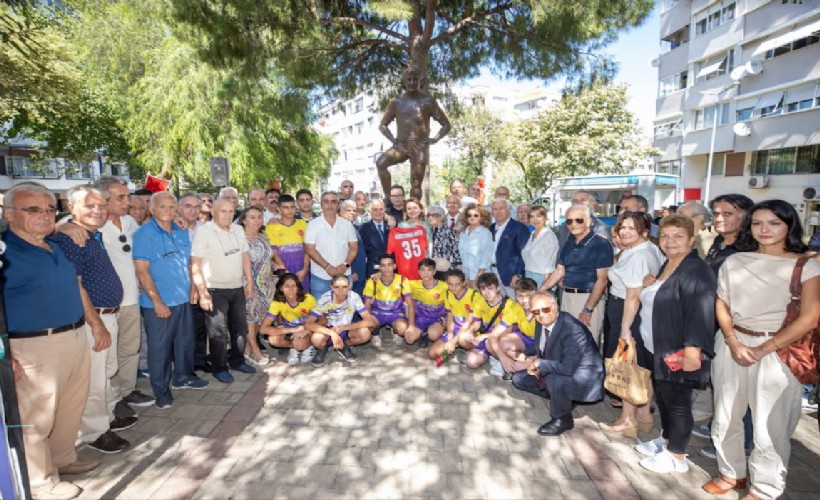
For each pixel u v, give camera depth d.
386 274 5.34
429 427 3.61
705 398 3.60
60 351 2.67
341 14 9.09
